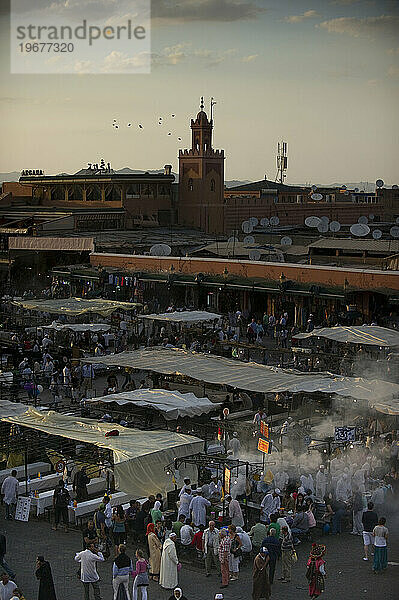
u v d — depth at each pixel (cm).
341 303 4359
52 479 2145
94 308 3994
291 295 4491
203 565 1766
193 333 3941
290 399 2853
